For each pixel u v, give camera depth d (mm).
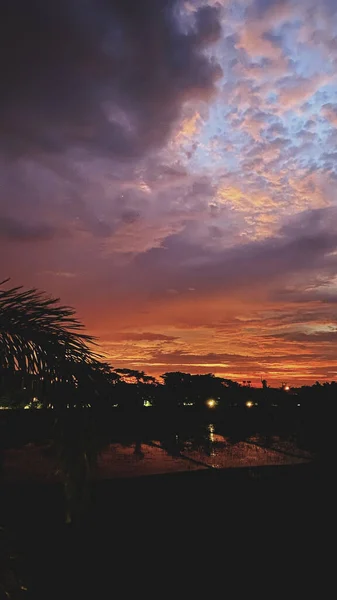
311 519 6434
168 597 4457
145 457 7621
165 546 5309
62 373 2791
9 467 5918
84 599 4238
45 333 2838
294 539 5902
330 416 12016
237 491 6824
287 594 4766
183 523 5789
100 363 2918
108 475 6484
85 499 2793
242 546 5602
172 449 8281
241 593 4684
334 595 4848
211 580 4887
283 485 7273
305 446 9789
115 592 4469
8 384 2775
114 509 5719
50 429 2844
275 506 6590
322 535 6078
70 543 4910
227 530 5895
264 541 5766
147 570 4836
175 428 9852
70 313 2932
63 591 4270
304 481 7570
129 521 5605
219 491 6672
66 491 2785
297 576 5145
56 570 4531
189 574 4945
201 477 7020
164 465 7293
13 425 6547
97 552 4945
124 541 5254
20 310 2850
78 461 2781
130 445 8109
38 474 5875
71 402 2799
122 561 4941
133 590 4520
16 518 5031
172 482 6590
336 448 9500
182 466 7387
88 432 2814
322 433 10648
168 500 6156
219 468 7543
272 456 8875
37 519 5125
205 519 6000
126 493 6070
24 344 2791
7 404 2834
